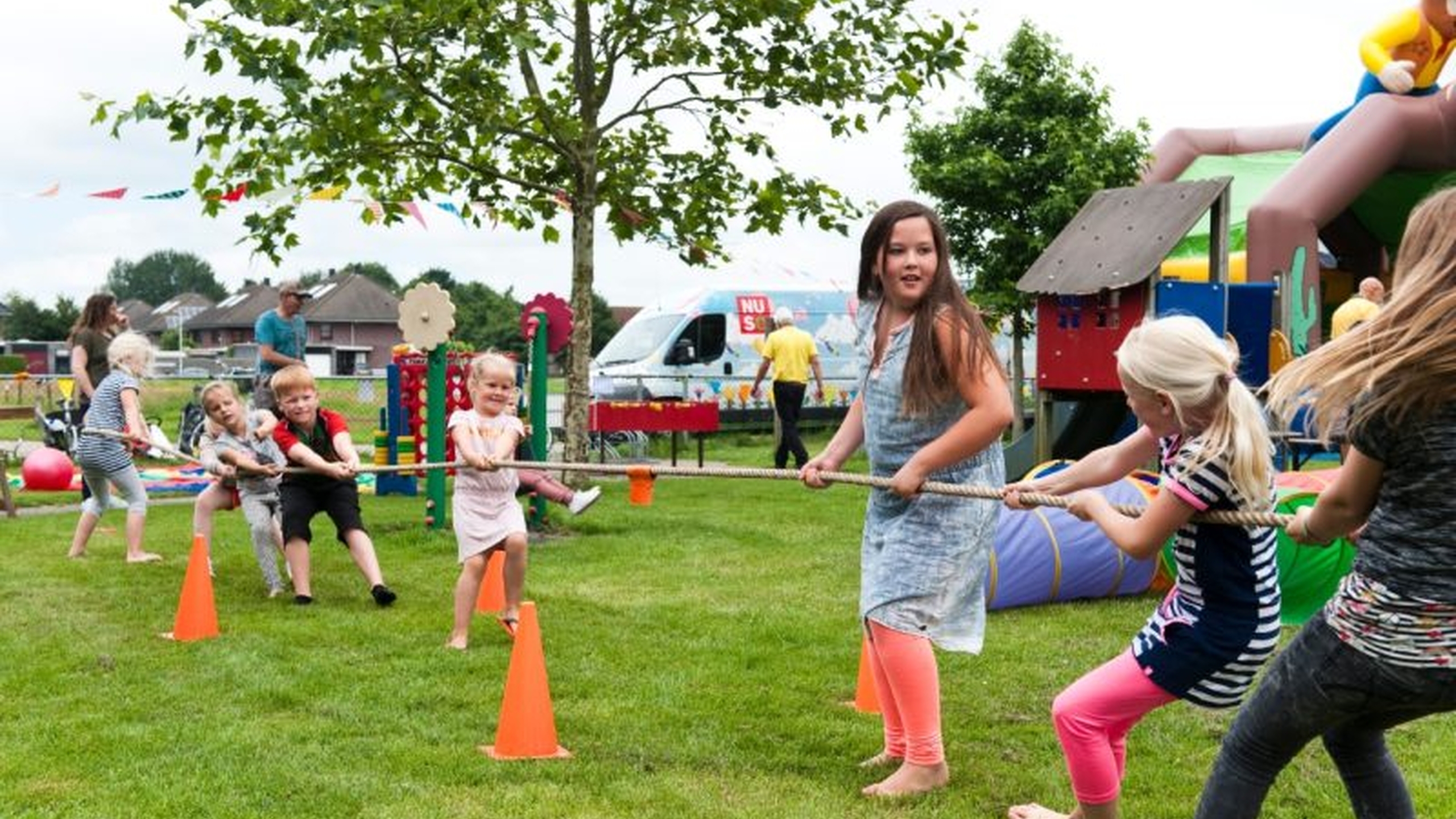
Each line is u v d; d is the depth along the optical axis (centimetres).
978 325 421
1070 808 414
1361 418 283
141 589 773
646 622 687
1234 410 338
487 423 644
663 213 1162
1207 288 1128
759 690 552
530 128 1155
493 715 514
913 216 427
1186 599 354
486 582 726
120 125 992
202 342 8662
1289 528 320
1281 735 309
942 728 501
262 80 955
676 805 413
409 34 973
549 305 1039
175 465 1688
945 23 1068
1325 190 1252
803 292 2175
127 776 439
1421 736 493
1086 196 1706
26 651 616
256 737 481
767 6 1038
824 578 819
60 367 5825
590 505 1040
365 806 411
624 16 1066
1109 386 1158
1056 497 383
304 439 730
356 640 643
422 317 1008
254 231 1101
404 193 1159
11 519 1125
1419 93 1333
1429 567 279
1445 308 272
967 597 433
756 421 2114
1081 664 602
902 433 431
